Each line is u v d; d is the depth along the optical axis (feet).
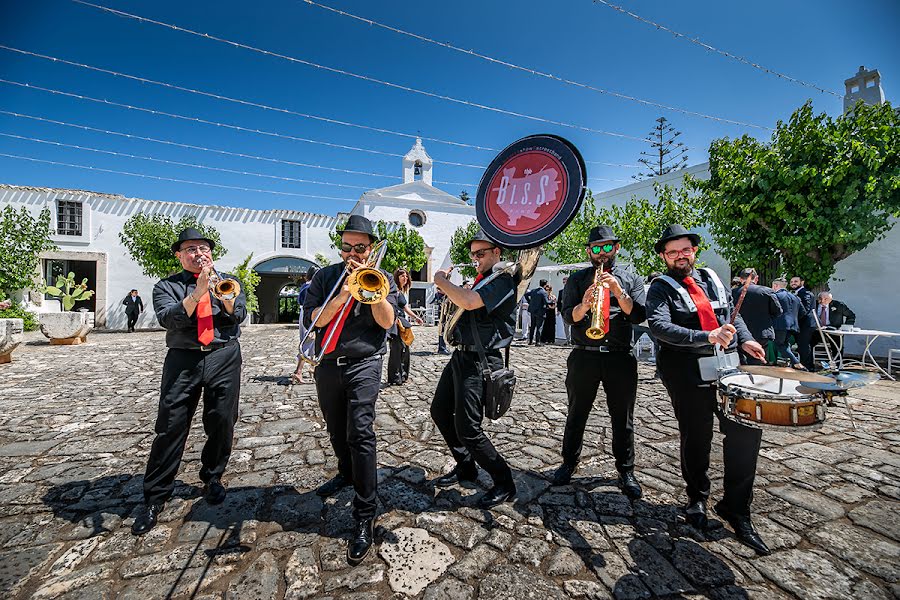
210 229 61.87
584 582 6.32
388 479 9.74
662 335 7.58
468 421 8.19
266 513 8.25
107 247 63.16
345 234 8.06
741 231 27.27
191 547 7.15
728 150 27.02
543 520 7.99
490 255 8.80
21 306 51.26
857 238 22.84
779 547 7.16
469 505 8.57
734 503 7.39
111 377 21.74
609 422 14.10
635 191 48.19
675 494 9.00
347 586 6.24
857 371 7.18
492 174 8.59
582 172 7.16
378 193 82.43
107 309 63.00
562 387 19.40
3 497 8.81
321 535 7.54
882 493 9.04
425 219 84.28
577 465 10.41
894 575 6.44
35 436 12.58
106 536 7.45
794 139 23.63
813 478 9.77
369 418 7.56
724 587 6.23
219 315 8.51
